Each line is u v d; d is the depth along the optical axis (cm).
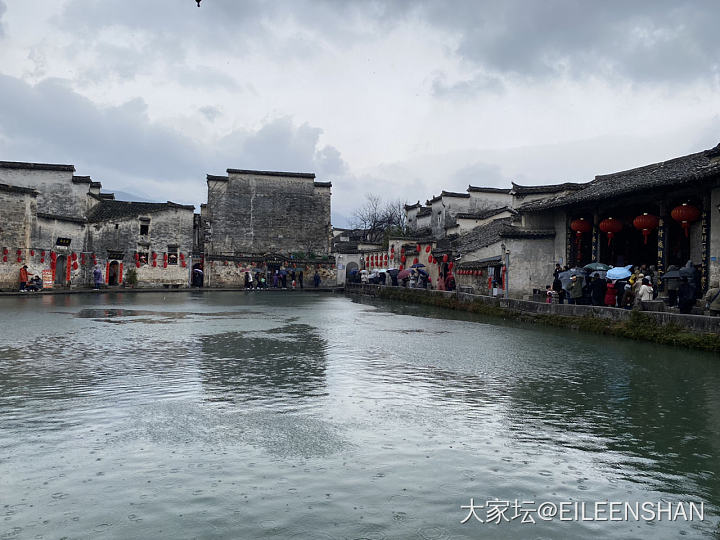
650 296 1870
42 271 4116
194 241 6184
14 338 1567
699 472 636
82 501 532
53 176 4797
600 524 514
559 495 571
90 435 722
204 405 873
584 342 1647
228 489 562
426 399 931
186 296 4156
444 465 639
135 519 498
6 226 3756
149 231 5181
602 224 2562
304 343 1567
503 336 1789
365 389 996
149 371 1127
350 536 475
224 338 1655
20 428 746
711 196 1994
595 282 2198
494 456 672
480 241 3681
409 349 1479
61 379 1038
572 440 736
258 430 752
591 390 1013
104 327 1881
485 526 502
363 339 1678
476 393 980
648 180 2286
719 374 1161
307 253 6103
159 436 721
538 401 931
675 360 1331
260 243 6050
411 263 4700
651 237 2875
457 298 3078
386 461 647
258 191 6066
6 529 476
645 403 923
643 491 586
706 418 841
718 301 1662
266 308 2991
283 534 476
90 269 4812
